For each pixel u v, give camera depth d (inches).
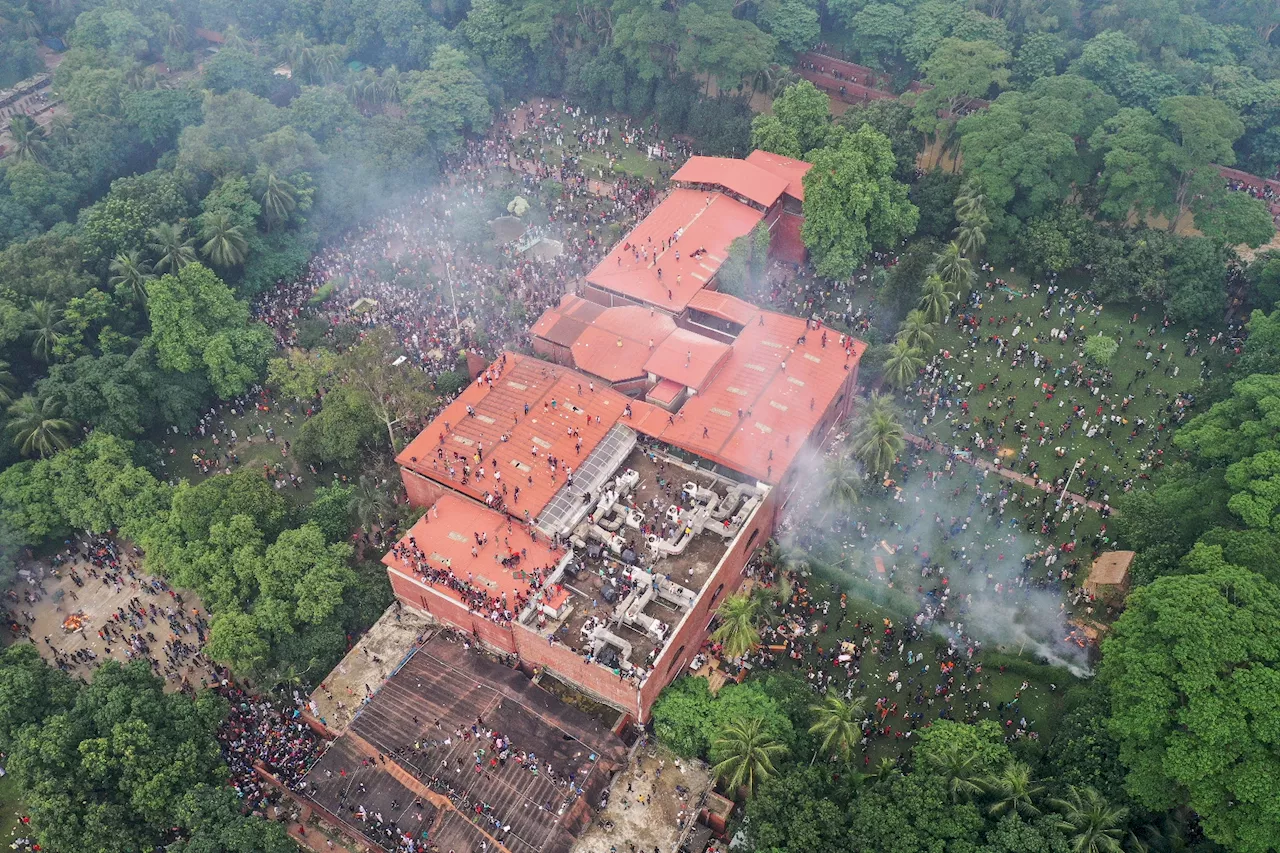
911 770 3388.3
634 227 5708.7
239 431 4955.7
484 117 6796.3
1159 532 3796.8
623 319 4877.0
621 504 4124.0
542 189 6432.1
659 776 3462.1
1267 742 2871.6
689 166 5910.4
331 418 4505.4
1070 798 2994.6
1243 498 3535.9
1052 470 4517.7
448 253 5905.5
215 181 5708.7
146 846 3250.5
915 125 5994.1
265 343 5132.9
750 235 5398.6
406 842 3309.5
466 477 4136.3
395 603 4047.7
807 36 6988.2
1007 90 6392.7
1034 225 5526.6
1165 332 5182.1
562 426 4347.9
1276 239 5802.2
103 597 4217.5
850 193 5378.9
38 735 3326.8
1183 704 3021.7
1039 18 6638.8
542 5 7066.9
